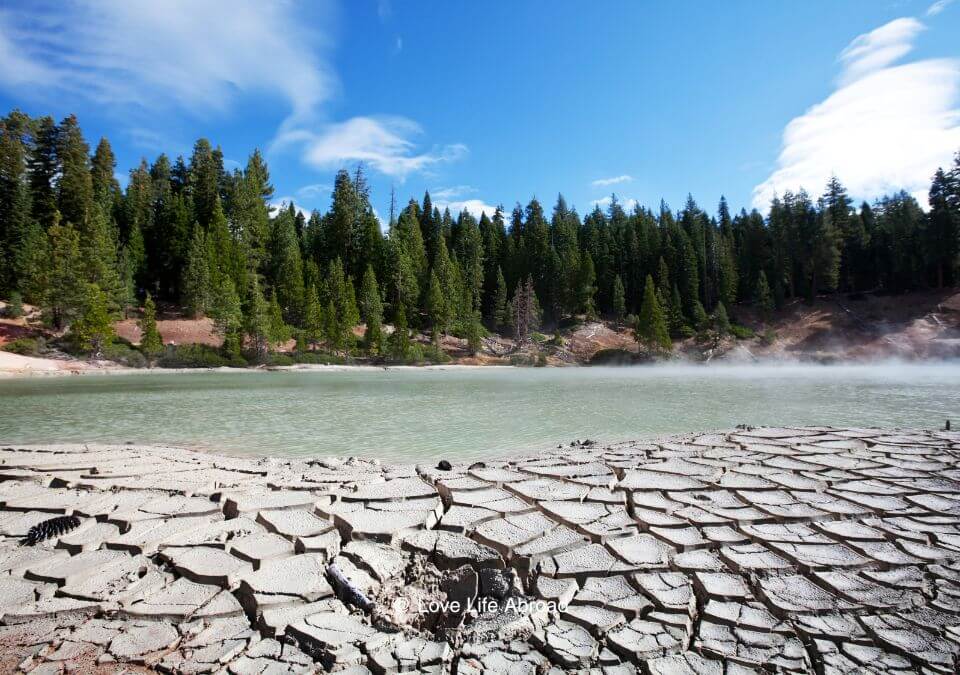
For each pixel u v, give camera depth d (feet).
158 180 230.27
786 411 50.29
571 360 192.95
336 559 14.60
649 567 14.07
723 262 219.61
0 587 13.26
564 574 13.64
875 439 32.07
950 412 48.32
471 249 234.17
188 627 11.62
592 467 25.08
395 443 35.04
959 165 175.94
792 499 19.70
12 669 10.08
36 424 44.29
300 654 10.67
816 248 204.64
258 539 15.94
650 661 10.19
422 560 14.56
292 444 34.76
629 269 246.68
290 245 199.31
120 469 25.63
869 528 16.80
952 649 10.35
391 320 200.23
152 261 182.60
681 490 20.92
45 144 172.45
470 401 63.00
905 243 191.62
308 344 169.99
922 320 171.12
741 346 187.21
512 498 19.92
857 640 10.78
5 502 19.86
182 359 134.82
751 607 12.12
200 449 33.04
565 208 296.30
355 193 241.14
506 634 11.30
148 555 15.25
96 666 10.22
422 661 10.29
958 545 15.47
